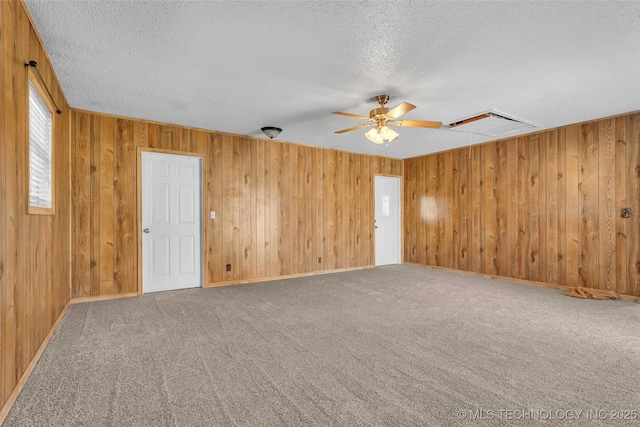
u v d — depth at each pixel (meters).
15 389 1.80
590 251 4.30
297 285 4.80
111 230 4.00
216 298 4.02
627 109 3.82
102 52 2.48
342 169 6.14
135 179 4.15
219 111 3.86
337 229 6.06
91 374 2.09
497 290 4.46
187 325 3.01
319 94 3.30
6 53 1.68
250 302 3.83
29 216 2.10
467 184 5.78
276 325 3.02
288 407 1.74
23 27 1.94
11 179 1.75
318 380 2.03
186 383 1.98
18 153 1.87
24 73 1.97
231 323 3.08
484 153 5.52
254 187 5.12
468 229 5.75
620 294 4.02
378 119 3.26
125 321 3.12
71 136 3.77
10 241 1.74
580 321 3.14
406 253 6.89
